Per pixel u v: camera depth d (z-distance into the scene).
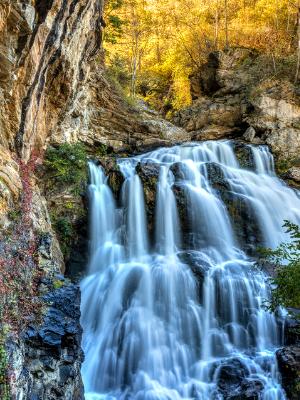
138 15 31.11
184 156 18.72
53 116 13.22
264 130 21.78
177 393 9.02
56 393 6.51
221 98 26.12
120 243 13.80
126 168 15.77
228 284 11.02
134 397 9.02
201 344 10.27
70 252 12.71
